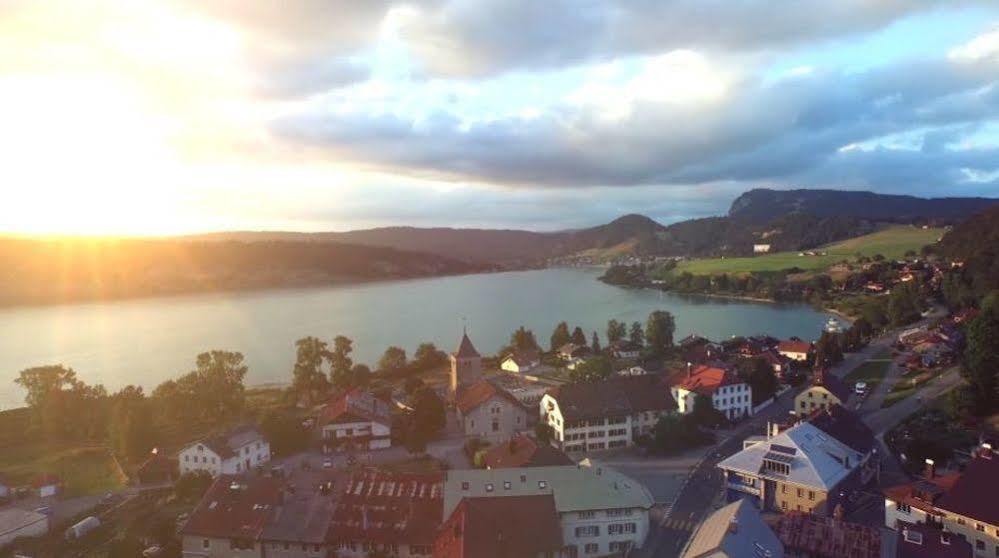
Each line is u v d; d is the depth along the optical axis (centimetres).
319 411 16325
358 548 8681
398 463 12838
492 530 7962
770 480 9988
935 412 14062
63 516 10700
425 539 8581
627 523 9112
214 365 16462
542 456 10794
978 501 8362
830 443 10675
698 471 12069
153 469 12244
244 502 9181
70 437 15212
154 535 9588
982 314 14000
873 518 9650
